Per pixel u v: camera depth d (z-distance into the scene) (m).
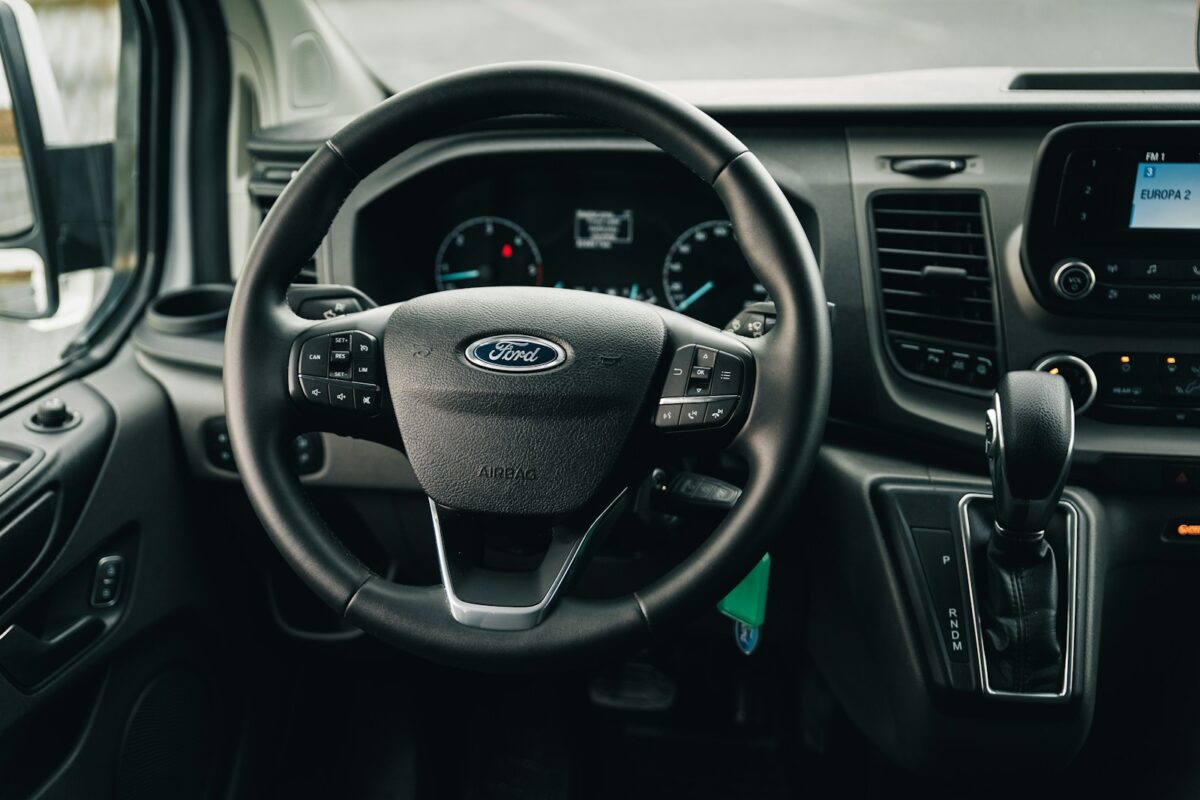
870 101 1.21
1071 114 1.18
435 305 0.86
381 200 1.33
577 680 1.62
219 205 1.67
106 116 1.56
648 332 0.84
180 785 1.33
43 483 1.13
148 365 1.38
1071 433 0.89
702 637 1.46
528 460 0.82
